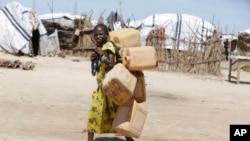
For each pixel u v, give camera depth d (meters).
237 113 9.51
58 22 30.25
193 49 20.66
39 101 8.92
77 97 9.93
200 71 20.55
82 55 27.53
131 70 5.21
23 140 5.69
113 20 29.14
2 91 9.84
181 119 8.17
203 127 7.53
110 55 5.19
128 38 5.37
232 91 14.33
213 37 20.77
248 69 25.94
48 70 16.27
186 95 12.12
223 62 29.45
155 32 20.95
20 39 23.55
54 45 27.08
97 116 5.29
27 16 24.56
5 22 24.00
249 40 28.00
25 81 12.12
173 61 20.56
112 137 6.15
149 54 5.15
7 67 15.73
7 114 7.35
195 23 26.34
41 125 6.70
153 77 16.98
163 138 6.40
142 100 5.41
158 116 8.30
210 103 10.91
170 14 27.45
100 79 5.30
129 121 5.14
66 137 6.02
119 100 5.08
